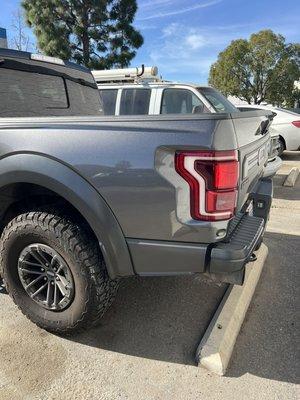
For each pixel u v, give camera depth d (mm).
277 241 4523
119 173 2211
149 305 3131
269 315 3031
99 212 2285
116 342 2709
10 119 2496
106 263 2404
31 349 2629
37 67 3301
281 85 36594
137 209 2225
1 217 2891
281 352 2627
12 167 2465
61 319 2656
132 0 19438
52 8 19641
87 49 20094
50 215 2494
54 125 2371
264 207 3064
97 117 2270
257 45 36250
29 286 2734
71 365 2494
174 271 2291
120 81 7852
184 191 2127
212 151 2049
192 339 2740
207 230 2148
